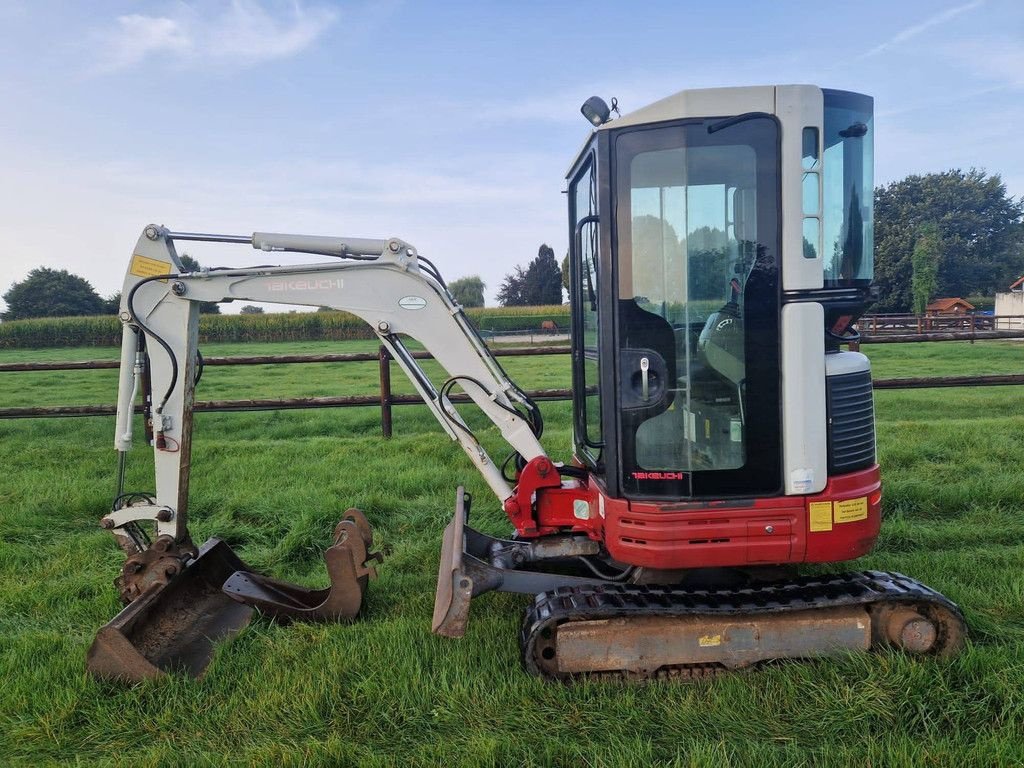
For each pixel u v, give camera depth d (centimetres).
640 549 321
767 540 319
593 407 363
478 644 344
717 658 316
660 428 324
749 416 319
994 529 499
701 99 308
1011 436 768
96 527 564
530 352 821
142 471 719
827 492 320
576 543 385
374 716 293
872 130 328
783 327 316
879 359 1767
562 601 322
